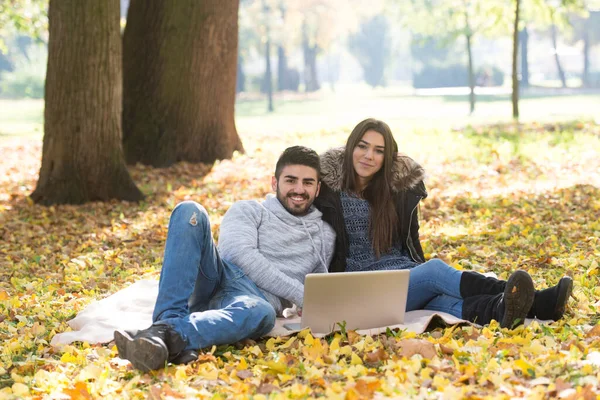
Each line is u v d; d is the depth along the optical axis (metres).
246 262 5.66
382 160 6.09
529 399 3.92
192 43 17.95
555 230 9.87
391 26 100.12
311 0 67.69
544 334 5.30
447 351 4.90
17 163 19.45
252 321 5.18
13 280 8.11
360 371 4.59
